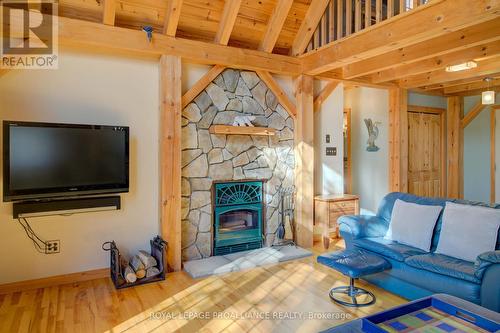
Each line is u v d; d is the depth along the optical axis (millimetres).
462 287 2525
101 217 3613
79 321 2668
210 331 2518
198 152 4023
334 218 4664
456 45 3428
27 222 3273
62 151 3199
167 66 3670
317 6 4145
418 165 6188
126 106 3717
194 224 4023
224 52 3990
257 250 4375
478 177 6477
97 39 3316
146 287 3344
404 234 3359
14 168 2990
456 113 6574
